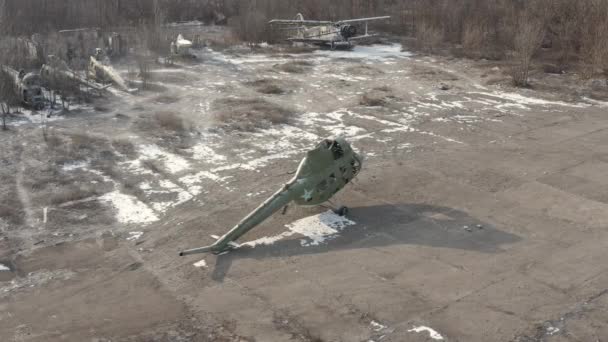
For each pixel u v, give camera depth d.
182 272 13.42
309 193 15.42
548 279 13.02
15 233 14.99
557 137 22.72
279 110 25.50
